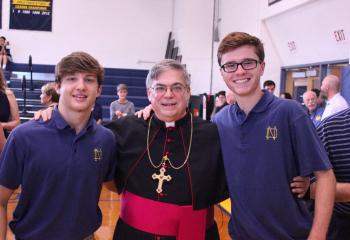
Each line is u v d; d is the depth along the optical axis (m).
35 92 10.00
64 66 1.64
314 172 1.61
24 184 1.63
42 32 11.55
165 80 1.77
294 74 7.65
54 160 1.63
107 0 11.84
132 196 1.82
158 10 12.09
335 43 6.17
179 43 10.84
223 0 9.78
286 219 1.60
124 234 1.83
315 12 6.30
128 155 1.86
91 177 1.69
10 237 2.88
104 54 11.93
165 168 1.82
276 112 1.65
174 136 1.87
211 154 1.83
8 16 11.36
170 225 1.76
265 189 1.61
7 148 1.64
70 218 1.64
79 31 11.75
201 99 7.22
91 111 1.75
